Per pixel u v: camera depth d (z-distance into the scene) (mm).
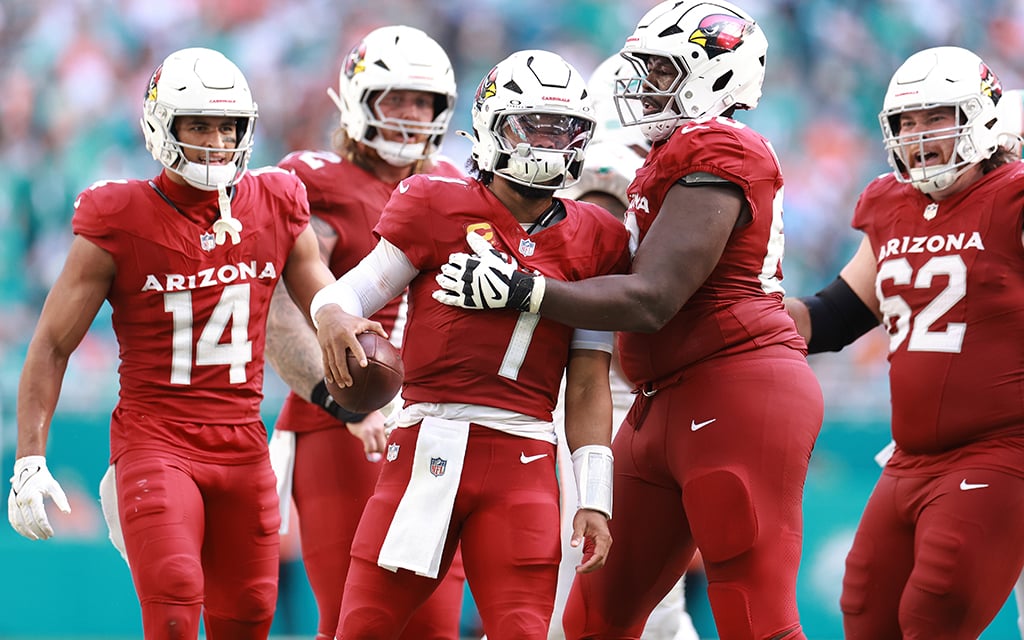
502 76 13180
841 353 34062
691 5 14273
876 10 43719
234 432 15352
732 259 13898
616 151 17047
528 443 13352
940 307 15297
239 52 42438
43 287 38031
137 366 15180
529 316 13289
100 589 26016
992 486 14664
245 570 15430
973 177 15500
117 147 40719
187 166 14773
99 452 27422
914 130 15453
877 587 15516
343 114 17984
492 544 13016
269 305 15938
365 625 12992
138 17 42562
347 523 17203
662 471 14266
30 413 14703
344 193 17766
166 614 14133
